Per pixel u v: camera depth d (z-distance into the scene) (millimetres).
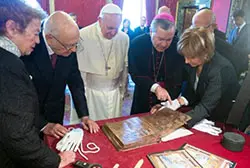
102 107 2080
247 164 1048
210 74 1401
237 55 2365
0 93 746
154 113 1503
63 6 5203
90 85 2059
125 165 1012
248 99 1466
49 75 1499
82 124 1395
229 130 1400
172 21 1641
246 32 3232
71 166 991
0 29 791
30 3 836
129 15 6039
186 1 6070
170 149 1147
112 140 1201
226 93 1506
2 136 767
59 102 1656
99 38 1903
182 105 1661
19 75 800
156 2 6047
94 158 1058
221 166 1022
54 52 1377
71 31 1239
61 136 1242
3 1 764
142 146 1168
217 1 5676
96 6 5492
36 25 853
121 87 2240
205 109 1412
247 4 5332
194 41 1278
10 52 815
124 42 2053
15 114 756
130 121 1357
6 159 847
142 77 1875
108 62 1980
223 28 5770
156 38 1651
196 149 1154
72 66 1647
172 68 1878
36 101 899
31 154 818
